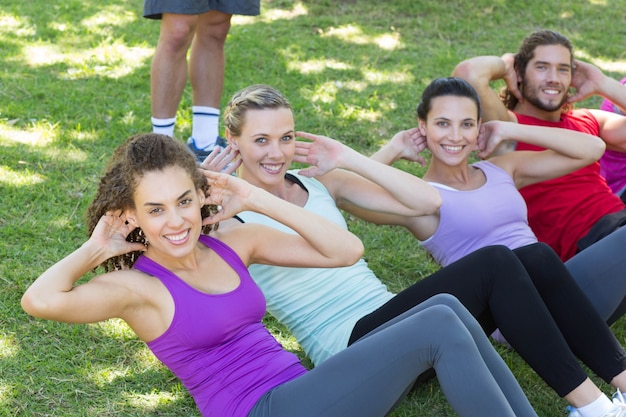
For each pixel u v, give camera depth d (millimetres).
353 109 6051
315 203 3445
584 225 4070
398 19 8133
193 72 5070
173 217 2623
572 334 3096
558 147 3934
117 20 7652
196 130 5148
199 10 4672
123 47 6965
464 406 2537
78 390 3283
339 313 3225
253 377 2676
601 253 3385
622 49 7758
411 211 3615
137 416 3174
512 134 3963
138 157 2627
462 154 3777
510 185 3867
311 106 6059
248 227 3000
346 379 2557
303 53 7082
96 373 3398
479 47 7594
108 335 3633
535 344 2910
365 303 3266
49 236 4324
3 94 5859
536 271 3119
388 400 2594
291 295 3256
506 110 4348
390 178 3561
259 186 3410
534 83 4301
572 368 2896
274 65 6773
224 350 2697
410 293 3051
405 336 2562
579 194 4121
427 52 7371
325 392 2559
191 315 2652
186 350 2674
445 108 3725
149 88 6219
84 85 6168
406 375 2586
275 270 3250
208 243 2869
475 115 3756
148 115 5762
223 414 2654
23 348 3496
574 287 3115
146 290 2646
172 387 3330
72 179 4879
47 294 2520
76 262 2631
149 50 6953
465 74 4254
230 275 2816
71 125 5508
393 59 7125
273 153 3301
